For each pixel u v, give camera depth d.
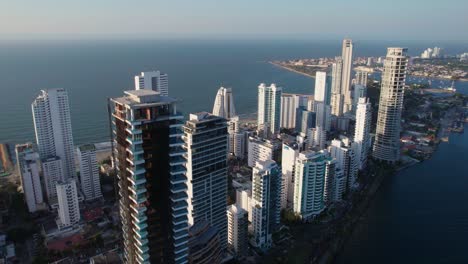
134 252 146.62
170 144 136.12
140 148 130.50
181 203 145.25
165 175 139.00
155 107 130.00
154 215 140.62
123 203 146.12
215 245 185.00
